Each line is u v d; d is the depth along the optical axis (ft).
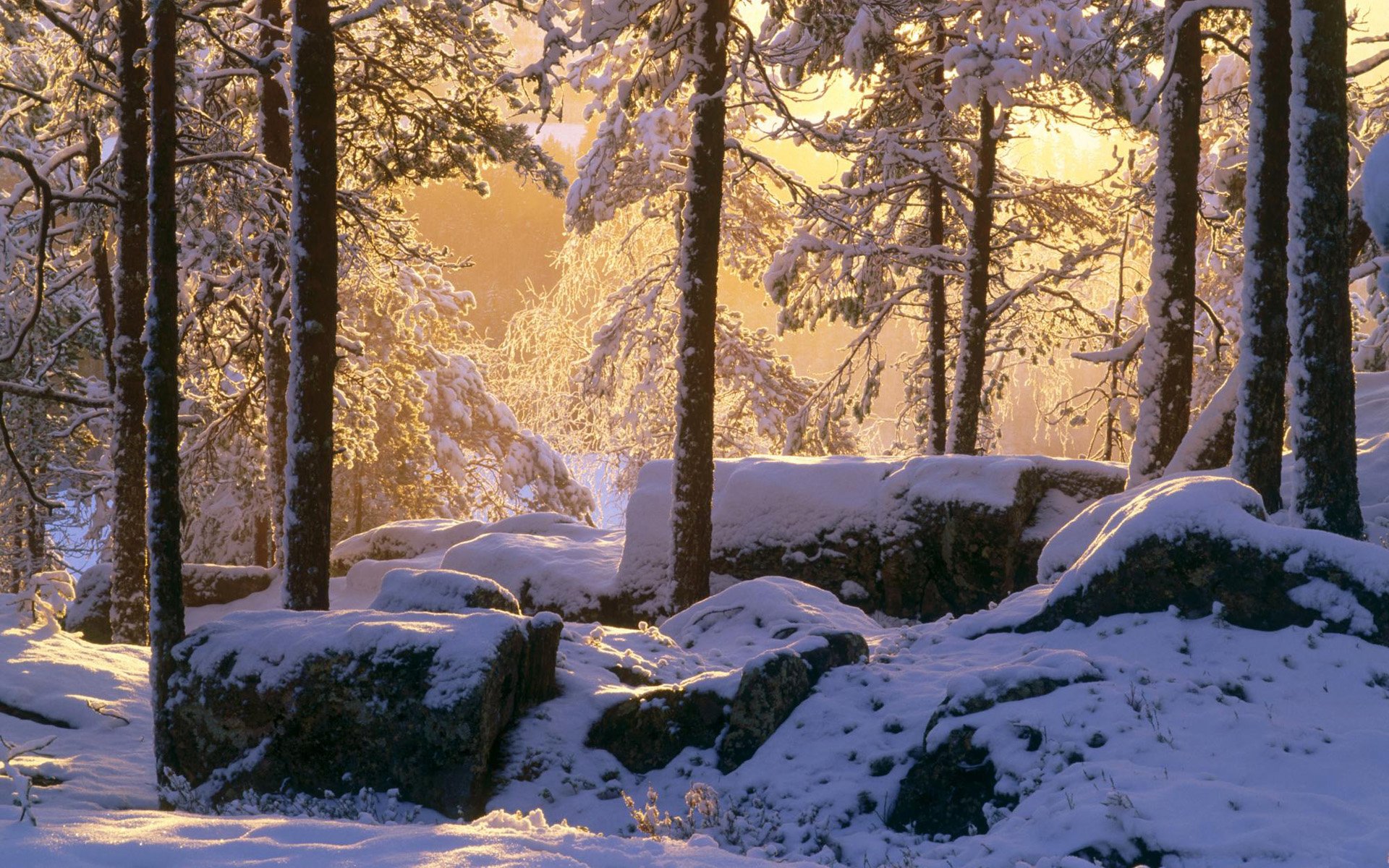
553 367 116.67
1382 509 41.55
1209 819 18.85
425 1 57.31
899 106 74.43
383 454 99.40
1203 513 27.96
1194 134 49.65
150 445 33.81
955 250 78.54
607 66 76.59
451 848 15.65
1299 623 26.43
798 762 26.55
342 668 27.30
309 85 38.45
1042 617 30.37
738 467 60.75
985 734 23.86
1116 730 22.88
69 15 56.18
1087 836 18.95
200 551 100.68
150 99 34.68
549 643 28.94
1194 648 26.48
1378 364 67.15
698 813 24.27
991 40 63.82
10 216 56.70
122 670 43.34
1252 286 37.47
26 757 31.60
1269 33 36.76
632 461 111.34
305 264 38.45
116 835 16.19
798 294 72.38
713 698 28.48
